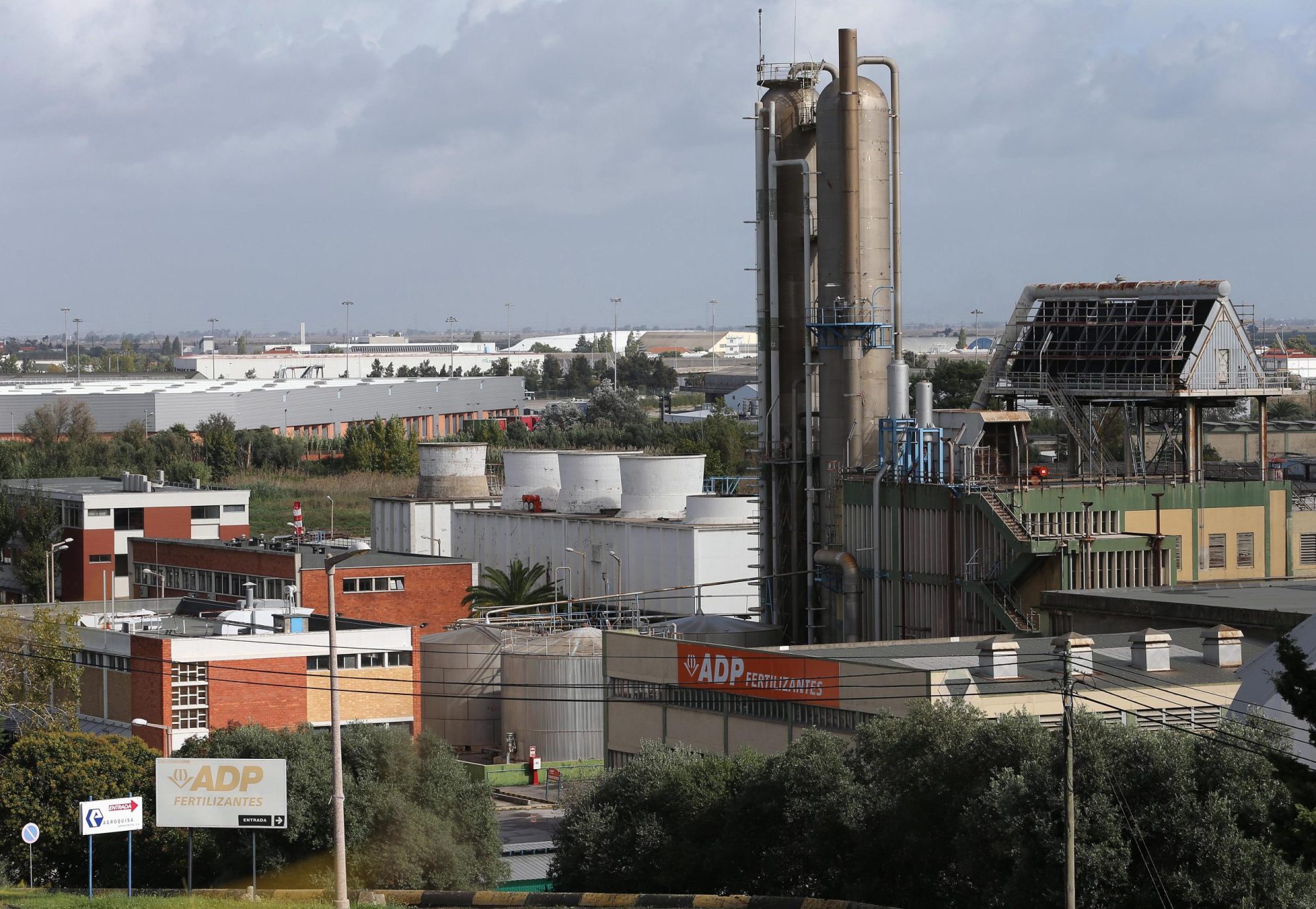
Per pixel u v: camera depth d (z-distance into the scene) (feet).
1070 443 483.10
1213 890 226.99
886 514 444.14
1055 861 229.25
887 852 270.26
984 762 253.44
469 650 506.48
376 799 337.52
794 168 486.79
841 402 463.83
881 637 445.78
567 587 643.04
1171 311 465.06
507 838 401.29
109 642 458.91
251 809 312.29
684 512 650.43
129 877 305.94
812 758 283.59
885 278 464.65
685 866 296.71
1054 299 490.90
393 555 635.25
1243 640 336.29
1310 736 209.97
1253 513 443.73
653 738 379.35
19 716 444.14
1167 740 240.12
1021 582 410.72
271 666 455.22
